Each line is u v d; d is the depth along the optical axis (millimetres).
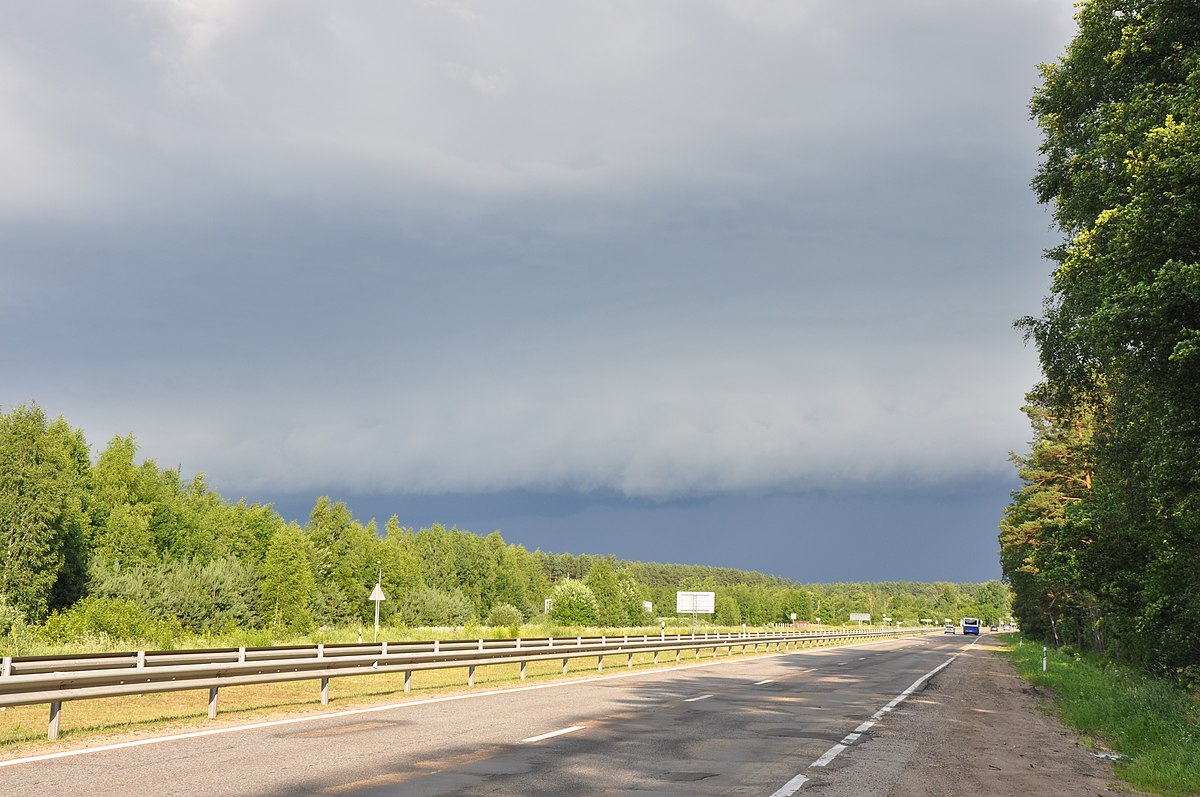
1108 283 16344
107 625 37562
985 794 10250
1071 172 23109
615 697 21047
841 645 71375
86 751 11289
